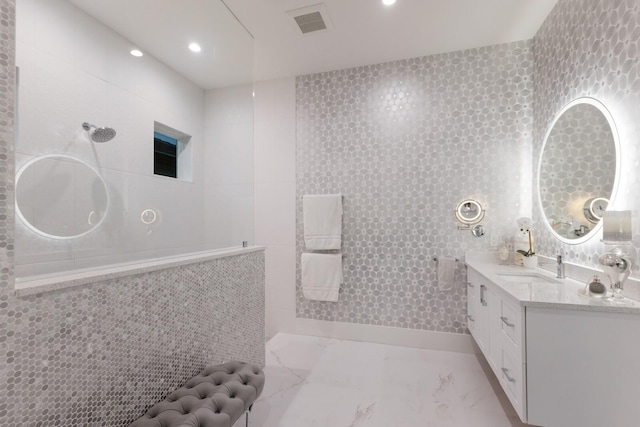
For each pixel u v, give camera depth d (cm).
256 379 142
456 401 184
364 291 279
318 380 209
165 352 133
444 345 258
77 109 165
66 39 160
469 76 252
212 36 224
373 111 276
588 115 165
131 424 109
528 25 221
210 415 111
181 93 226
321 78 291
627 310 121
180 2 190
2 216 80
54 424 90
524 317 133
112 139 184
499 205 246
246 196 252
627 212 129
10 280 81
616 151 143
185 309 146
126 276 115
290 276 300
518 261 229
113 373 109
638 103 130
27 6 143
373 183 276
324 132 290
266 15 207
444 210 258
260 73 293
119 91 189
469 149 252
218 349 172
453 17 211
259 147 309
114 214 179
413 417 169
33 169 140
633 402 121
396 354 251
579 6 173
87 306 100
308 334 294
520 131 242
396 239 270
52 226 144
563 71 192
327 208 279
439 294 260
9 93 83
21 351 82
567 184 187
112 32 186
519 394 137
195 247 215
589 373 125
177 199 219
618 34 141
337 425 163
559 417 129
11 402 80
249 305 207
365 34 230
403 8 201
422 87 263
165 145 217
